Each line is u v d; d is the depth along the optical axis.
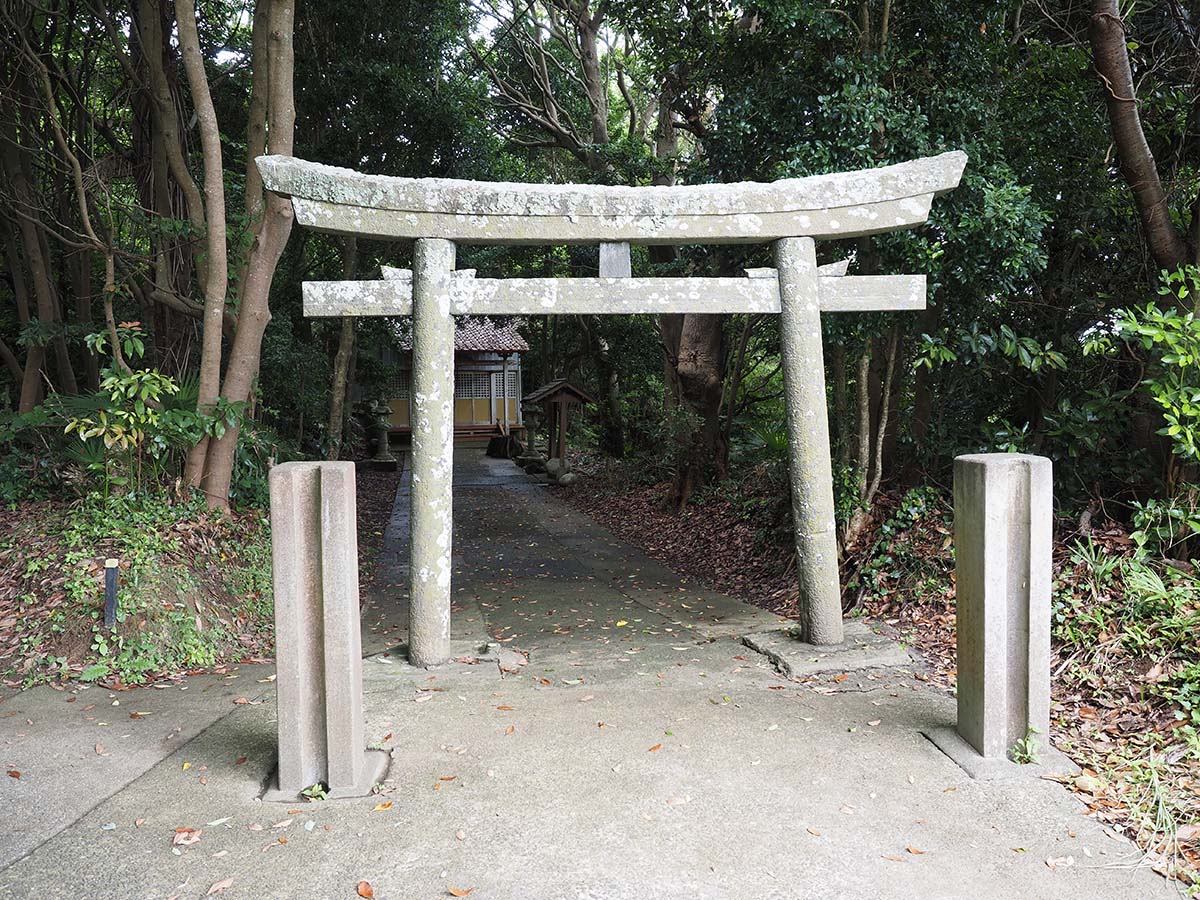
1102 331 5.80
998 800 3.04
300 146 12.77
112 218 9.16
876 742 3.55
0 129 8.46
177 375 8.88
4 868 2.64
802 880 2.56
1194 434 4.36
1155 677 3.80
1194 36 5.93
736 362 11.91
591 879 2.57
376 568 9.30
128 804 3.06
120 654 4.71
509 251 17.52
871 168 5.16
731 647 5.18
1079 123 6.34
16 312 11.14
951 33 5.93
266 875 2.60
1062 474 5.60
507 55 14.56
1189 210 6.01
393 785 3.18
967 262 5.71
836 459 6.94
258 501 7.71
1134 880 2.58
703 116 10.88
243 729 3.78
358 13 11.99
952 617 5.18
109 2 8.34
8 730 3.81
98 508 6.03
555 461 17.62
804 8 5.91
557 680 4.49
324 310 4.70
